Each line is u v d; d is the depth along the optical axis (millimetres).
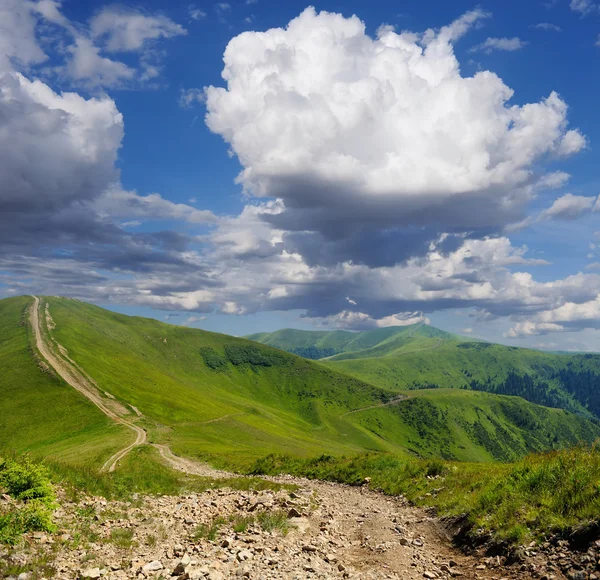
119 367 168500
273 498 18281
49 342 166875
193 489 25719
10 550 10031
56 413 104938
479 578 9641
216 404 181375
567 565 8820
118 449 67375
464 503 14344
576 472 11805
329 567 10375
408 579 9797
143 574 9180
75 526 12844
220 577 8648
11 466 14953
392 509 17656
